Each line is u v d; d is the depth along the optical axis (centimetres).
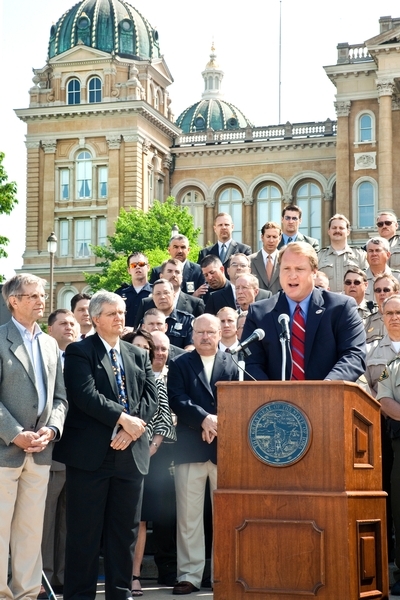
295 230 1343
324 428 566
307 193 6612
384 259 1167
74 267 6391
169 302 1132
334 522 553
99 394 754
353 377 631
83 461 752
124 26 6812
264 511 566
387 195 5656
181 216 5756
